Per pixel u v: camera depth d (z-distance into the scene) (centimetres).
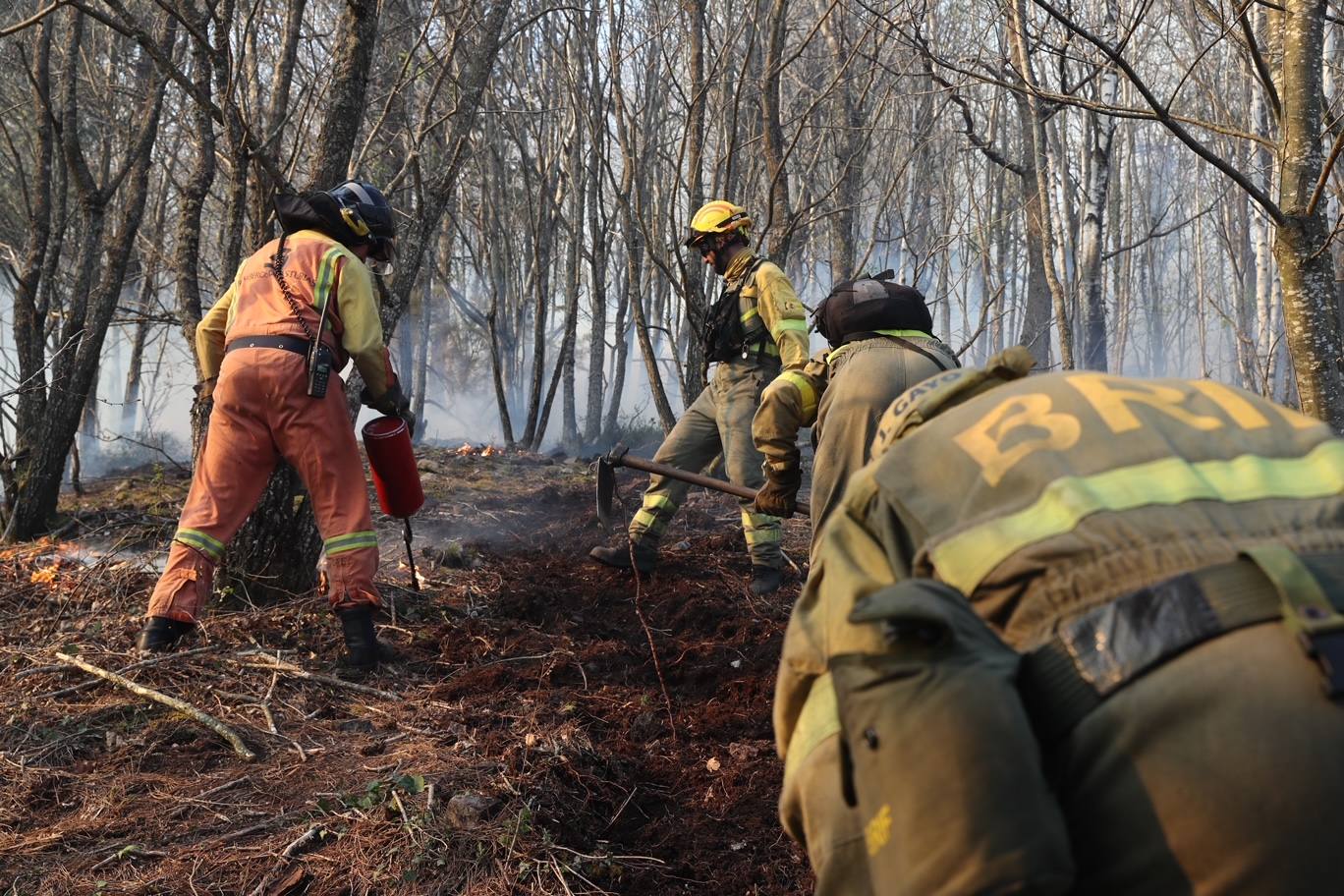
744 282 542
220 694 384
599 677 439
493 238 1506
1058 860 118
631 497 773
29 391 646
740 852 308
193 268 623
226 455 417
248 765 339
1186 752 120
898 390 315
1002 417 155
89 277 682
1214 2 885
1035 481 143
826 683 160
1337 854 113
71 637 430
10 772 327
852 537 159
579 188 1295
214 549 418
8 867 282
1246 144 1270
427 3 1177
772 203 756
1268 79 383
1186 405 153
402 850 285
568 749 347
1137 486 138
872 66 868
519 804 308
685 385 865
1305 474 141
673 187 773
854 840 143
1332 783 114
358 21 516
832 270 1257
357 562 421
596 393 1480
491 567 579
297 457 419
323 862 285
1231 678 120
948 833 119
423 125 597
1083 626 130
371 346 427
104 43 1129
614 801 334
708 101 1192
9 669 400
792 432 368
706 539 643
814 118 1275
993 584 140
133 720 365
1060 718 129
